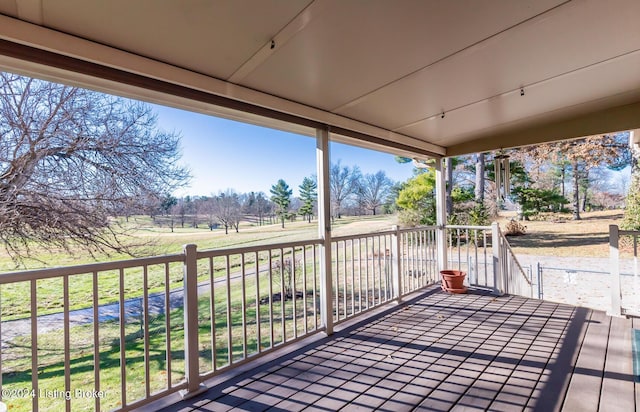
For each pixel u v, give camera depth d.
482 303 4.11
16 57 1.71
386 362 2.62
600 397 2.07
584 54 2.29
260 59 2.19
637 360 2.53
